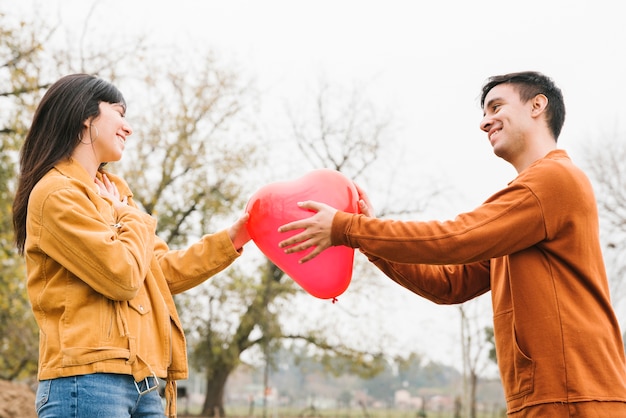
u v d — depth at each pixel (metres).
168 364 2.64
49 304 2.46
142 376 2.50
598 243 2.78
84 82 2.71
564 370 2.57
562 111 3.01
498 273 2.94
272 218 3.11
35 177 2.61
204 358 21.64
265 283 21.25
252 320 20.75
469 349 20.69
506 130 2.96
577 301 2.65
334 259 3.17
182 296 20.58
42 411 2.39
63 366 2.37
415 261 2.75
